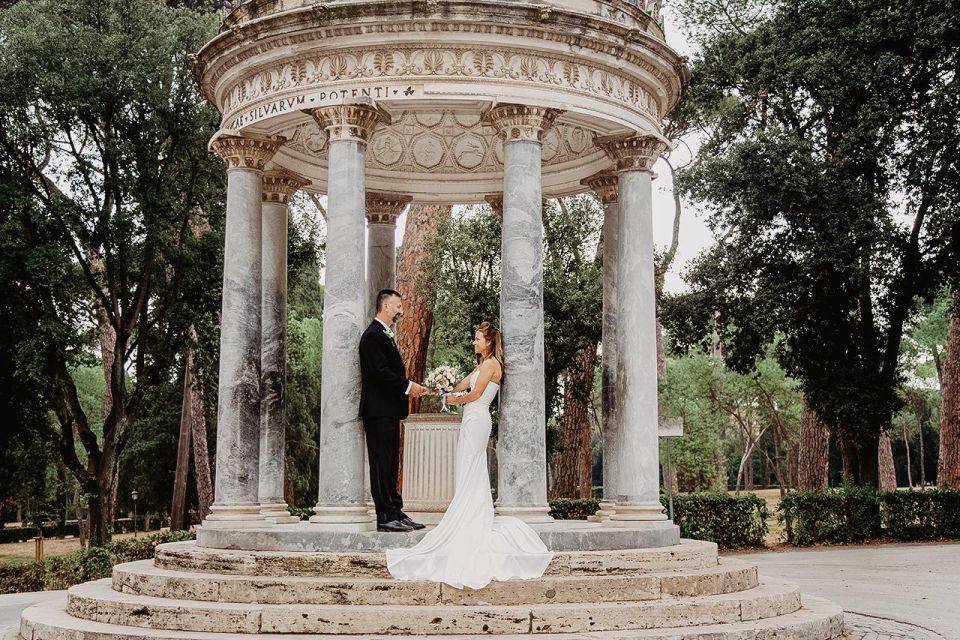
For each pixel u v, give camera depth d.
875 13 31.27
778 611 12.46
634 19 15.63
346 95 14.08
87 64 29.31
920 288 34.12
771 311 31.91
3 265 28.44
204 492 42.03
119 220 29.61
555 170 19.78
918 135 31.36
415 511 16.39
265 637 10.53
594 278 32.91
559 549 12.93
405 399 13.93
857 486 33.38
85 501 46.06
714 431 60.81
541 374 13.86
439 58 14.00
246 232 15.91
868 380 32.44
